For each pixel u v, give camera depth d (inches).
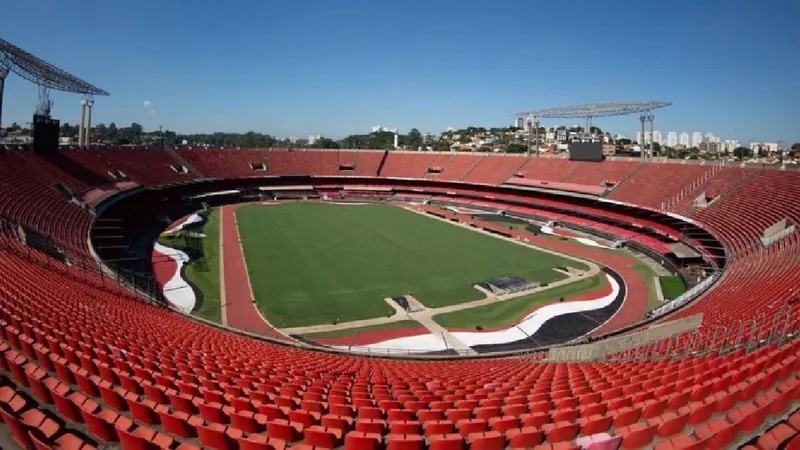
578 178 3336.6
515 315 1579.7
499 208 3570.4
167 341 905.5
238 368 798.5
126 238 2349.9
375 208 3683.6
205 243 2418.8
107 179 2773.1
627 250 2434.8
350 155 4741.6
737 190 2332.7
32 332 687.7
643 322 1322.6
